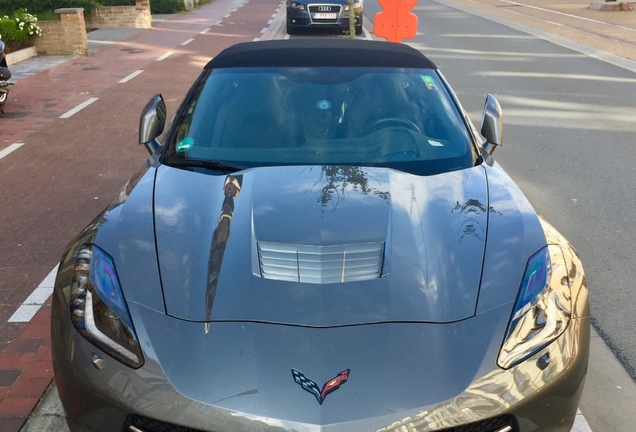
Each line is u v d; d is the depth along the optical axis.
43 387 3.12
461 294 2.27
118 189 6.15
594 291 4.09
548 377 2.12
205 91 3.55
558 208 5.52
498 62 13.88
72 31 15.25
